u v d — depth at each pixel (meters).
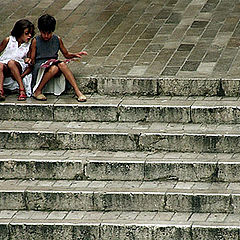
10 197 29.14
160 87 32.88
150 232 27.55
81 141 31.02
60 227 27.91
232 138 30.08
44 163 29.97
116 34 38.16
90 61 35.19
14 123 32.19
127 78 33.06
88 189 29.06
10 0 43.69
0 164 30.16
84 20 40.22
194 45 36.03
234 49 35.28
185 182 29.38
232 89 32.31
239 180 29.16
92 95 33.38
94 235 27.84
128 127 31.42
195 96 32.66
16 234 28.14
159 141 30.59
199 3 41.47
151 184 29.33
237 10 40.03
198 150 30.41
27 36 33.72
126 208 28.77
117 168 29.70
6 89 33.66
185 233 27.38
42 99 32.72
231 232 27.14
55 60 32.56
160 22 39.19
